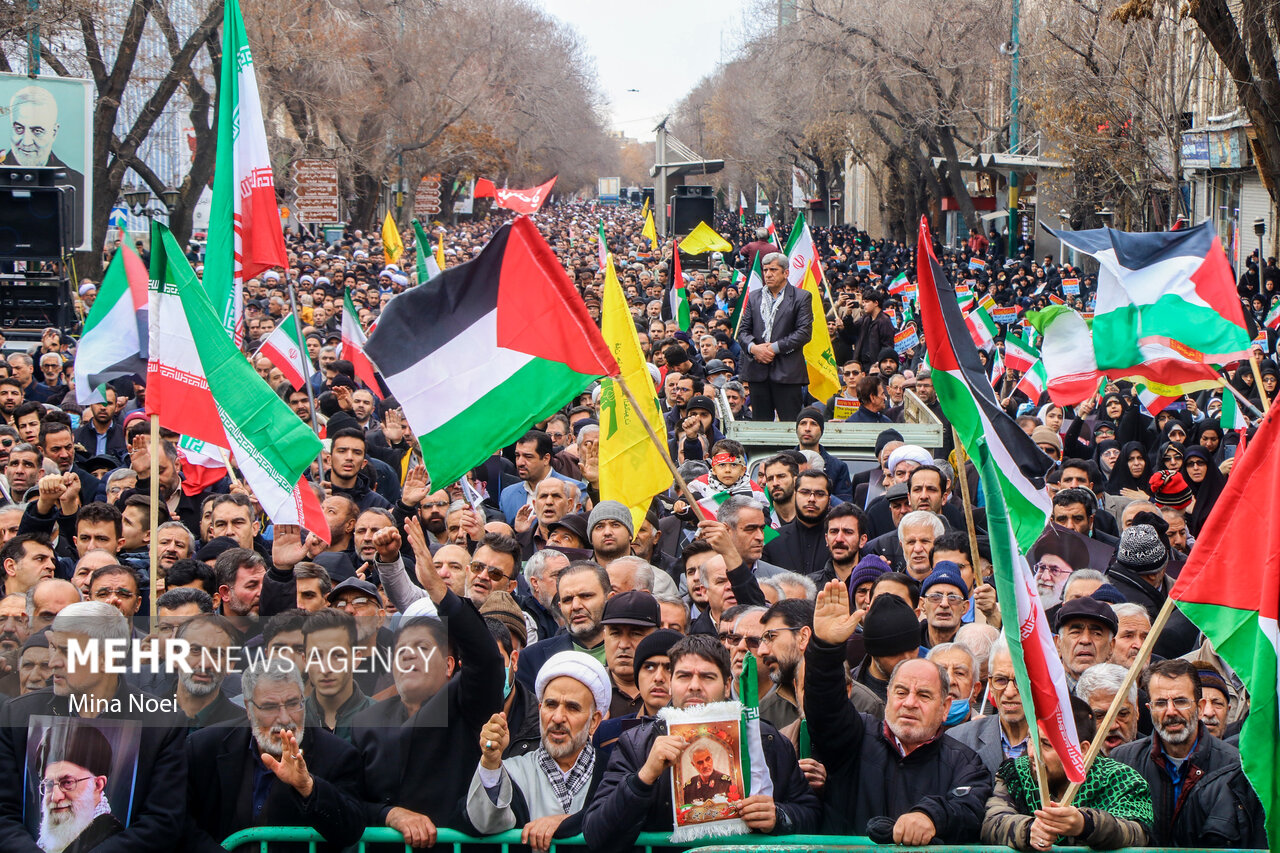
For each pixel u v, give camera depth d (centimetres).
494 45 6569
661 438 807
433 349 634
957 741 534
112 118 2983
